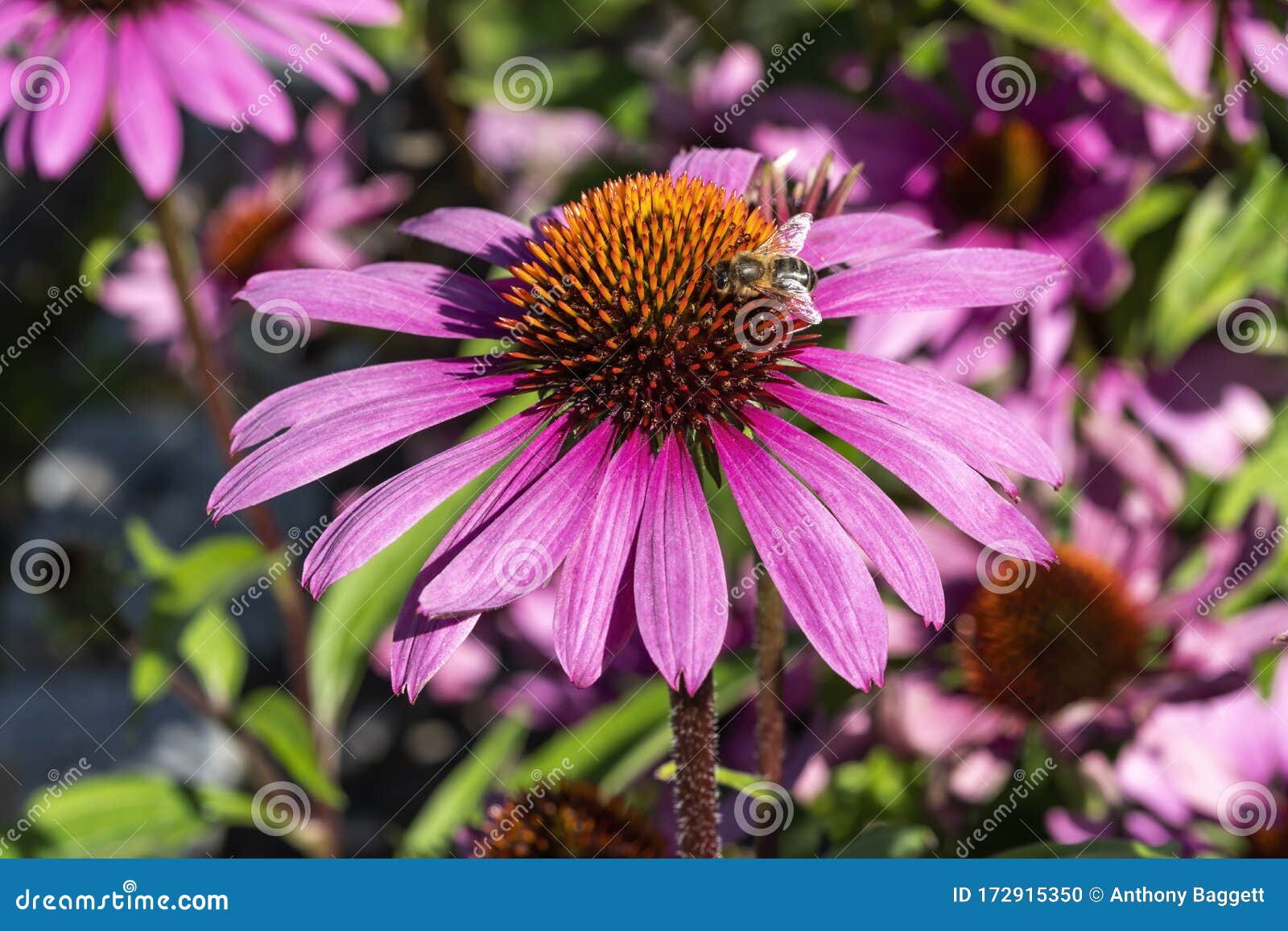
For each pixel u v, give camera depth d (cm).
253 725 55
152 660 52
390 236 68
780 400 43
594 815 49
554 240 44
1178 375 56
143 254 67
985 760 52
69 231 81
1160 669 53
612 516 41
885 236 45
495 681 61
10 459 77
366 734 71
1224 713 52
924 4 54
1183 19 52
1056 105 54
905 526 41
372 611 56
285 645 71
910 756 52
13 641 69
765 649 45
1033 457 42
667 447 42
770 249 43
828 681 52
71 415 78
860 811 53
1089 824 50
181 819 54
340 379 43
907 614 54
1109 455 55
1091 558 54
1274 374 56
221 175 71
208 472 76
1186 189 55
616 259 43
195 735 68
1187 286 54
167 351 70
